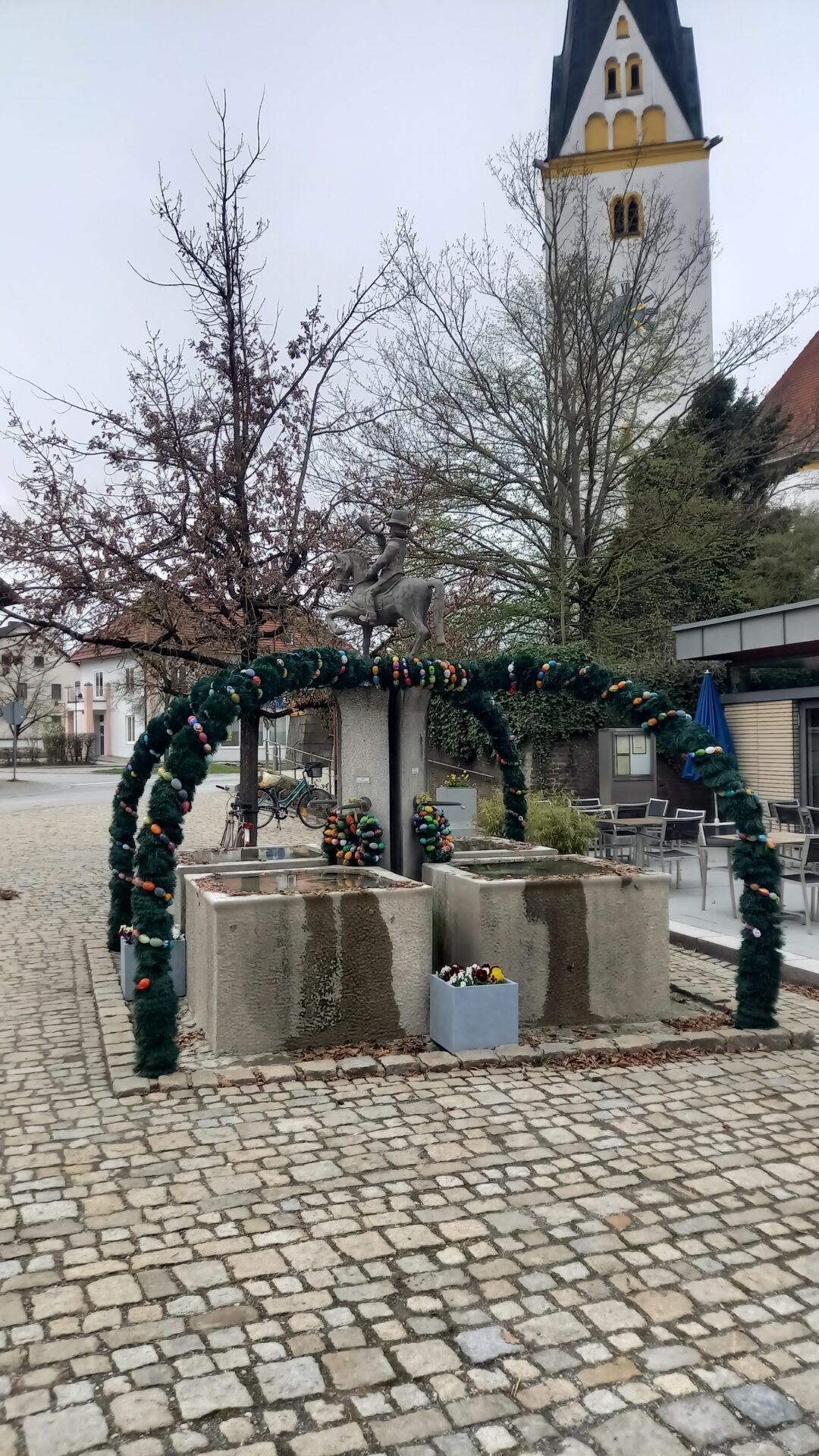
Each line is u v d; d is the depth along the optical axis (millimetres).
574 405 19141
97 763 51406
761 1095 4879
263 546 10398
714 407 22625
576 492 19156
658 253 20016
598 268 19891
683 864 13195
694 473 19328
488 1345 2814
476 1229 3479
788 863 10047
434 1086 4938
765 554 21328
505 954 5797
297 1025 5363
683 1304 3031
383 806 6973
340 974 5438
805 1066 5348
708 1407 2561
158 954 5102
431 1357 2758
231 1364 2721
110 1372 2684
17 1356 2750
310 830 19156
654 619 19703
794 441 22672
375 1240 3396
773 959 5895
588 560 19047
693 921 9188
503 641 19734
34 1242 3371
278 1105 4660
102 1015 6094
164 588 9516
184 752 5484
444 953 6379
